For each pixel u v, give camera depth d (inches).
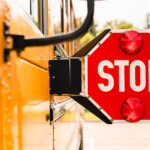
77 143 222.2
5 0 45.9
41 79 71.4
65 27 149.0
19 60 51.3
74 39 48.1
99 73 85.8
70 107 157.9
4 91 43.9
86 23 48.3
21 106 51.6
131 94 85.6
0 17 43.3
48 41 47.6
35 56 65.5
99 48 86.2
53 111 87.4
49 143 81.7
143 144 433.1
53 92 83.5
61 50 117.3
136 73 85.8
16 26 51.1
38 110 66.4
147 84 85.7
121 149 391.9
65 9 150.9
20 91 51.2
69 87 82.7
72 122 171.9
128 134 541.0
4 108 43.8
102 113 85.7
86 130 602.5
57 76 83.4
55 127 94.7
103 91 85.7
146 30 85.7
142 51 85.8
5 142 43.8
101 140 472.4
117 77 85.7
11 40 46.6
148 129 607.5
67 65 83.0
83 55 88.3
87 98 85.5
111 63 85.9
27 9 67.6
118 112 85.6
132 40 84.4
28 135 56.1
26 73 55.9
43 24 84.4
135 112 83.2
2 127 43.0
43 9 84.4
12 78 47.3
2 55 43.4
